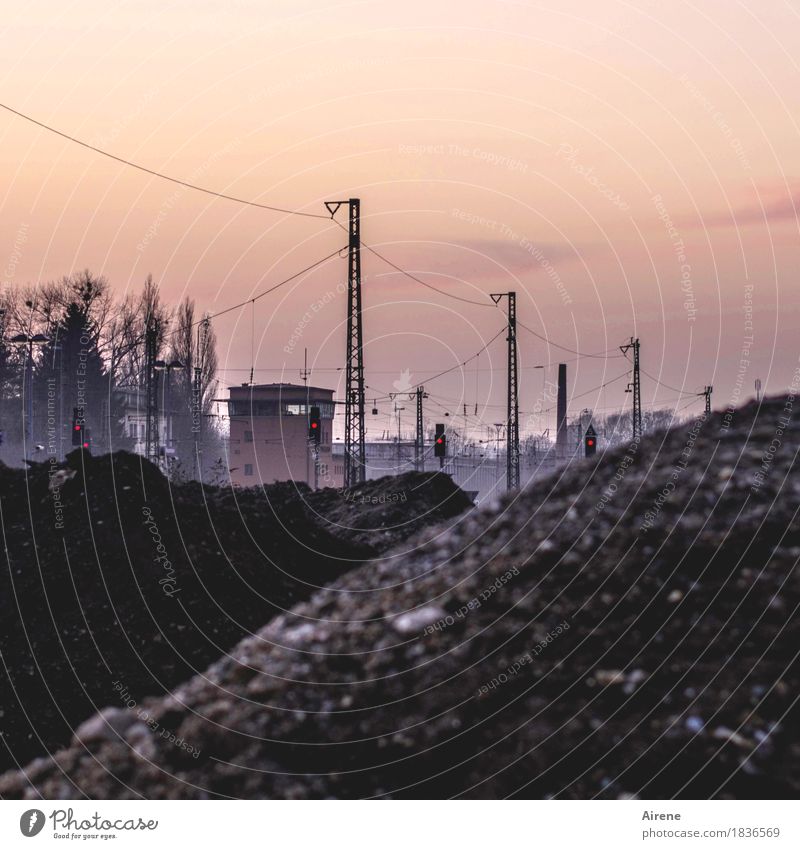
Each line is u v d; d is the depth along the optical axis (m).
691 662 9.13
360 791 8.47
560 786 8.16
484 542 12.26
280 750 9.05
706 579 10.20
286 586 20.66
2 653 16.41
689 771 8.09
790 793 7.75
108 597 17.81
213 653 17.02
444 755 8.66
